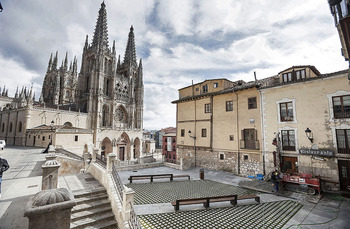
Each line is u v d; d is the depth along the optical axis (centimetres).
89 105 5778
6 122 4612
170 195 1204
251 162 1833
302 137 1490
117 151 6203
